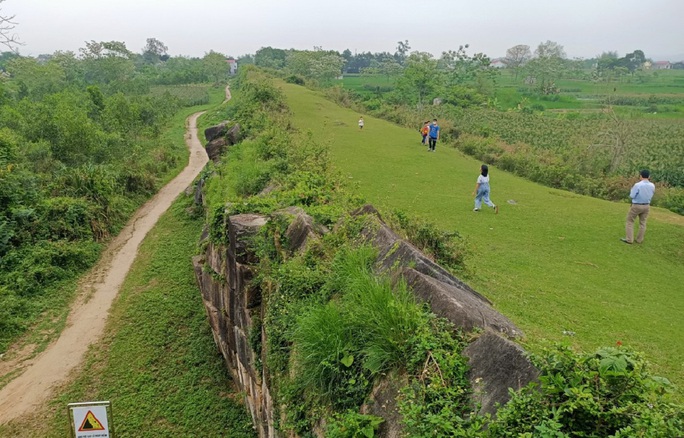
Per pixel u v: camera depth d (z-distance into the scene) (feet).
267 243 28.86
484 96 199.41
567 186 70.44
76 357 38.14
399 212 31.78
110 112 122.31
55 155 82.48
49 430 30.86
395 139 84.23
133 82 238.48
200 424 30.81
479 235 39.04
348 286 20.21
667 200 63.93
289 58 253.65
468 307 17.04
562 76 285.02
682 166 100.17
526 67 267.18
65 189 63.41
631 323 24.79
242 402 32.27
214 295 37.11
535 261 34.22
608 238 40.06
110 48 253.03
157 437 29.89
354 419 15.38
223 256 34.17
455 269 29.01
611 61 344.28
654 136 145.07
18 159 69.10
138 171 82.28
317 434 17.83
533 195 53.72
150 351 38.60
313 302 21.61
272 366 22.67
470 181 58.65
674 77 368.68
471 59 230.27
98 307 45.62
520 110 190.08
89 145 86.58
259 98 102.42
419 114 130.82
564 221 43.93
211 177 64.03
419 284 18.54
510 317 23.75
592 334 22.80
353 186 47.37
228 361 35.42
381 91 232.32
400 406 14.16
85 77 254.06
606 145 102.32
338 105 133.49
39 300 46.39
